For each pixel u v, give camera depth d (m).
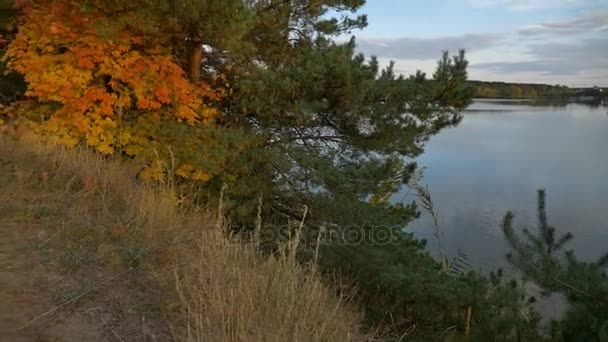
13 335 2.61
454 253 13.39
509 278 5.24
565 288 3.68
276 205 8.30
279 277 3.56
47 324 2.78
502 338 4.44
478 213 21.03
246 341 2.71
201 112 7.57
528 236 4.15
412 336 5.30
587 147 53.81
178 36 7.26
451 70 7.71
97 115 6.75
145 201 5.26
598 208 23.45
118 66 6.67
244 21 6.02
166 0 6.08
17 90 8.80
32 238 3.89
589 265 3.70
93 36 6.61
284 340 2.82
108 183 5.62
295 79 7.41
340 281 5.33
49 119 6.92
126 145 7.04
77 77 6.59
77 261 3.57
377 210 7.55
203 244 4.22
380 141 7.98
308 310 3.21
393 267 5.84
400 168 7.88
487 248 15.16
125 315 3.04
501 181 30.80
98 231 4.20
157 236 4.46
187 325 2.84
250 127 8.03
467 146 52.97
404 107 7.82
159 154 7.07
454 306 5.37
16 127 6.80
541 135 72.75
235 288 3.23
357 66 7.52
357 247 6.27
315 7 8.31
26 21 7.29
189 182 7.51
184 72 7.66
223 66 8.20
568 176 33.41
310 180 7.63
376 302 5.78
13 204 4.58
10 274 3.26
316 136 8.40
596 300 3.54
